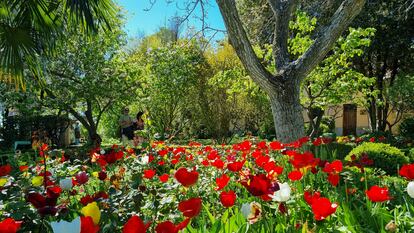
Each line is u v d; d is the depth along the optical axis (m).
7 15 6.21
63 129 15.55
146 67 15.60
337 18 7.23
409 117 17.75
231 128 16.81
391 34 16.95
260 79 7.40
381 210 2.48
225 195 2.21
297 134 7.42
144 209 2.73
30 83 11.10
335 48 10.34
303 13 10.19
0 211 2.42
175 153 5.55
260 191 2.10
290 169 4.23
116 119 19.11
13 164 6.49
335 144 8.61
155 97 16.02
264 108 16.19
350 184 3.92
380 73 18.23
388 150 6.86
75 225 1.41
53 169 4.61
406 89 16.00
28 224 2.23
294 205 2.58
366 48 17.00
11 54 6.20
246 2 14.77
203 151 6.38
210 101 15.41
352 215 2.37
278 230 2.18
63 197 3.47
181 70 15.90
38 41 6.37
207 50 16.75
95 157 4.90
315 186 3.67
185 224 1.52
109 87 12.73
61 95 12.55
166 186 3.13
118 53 13.70
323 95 10.73
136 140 10.91
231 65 16.50
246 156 5.04
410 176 2.42
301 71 7.46
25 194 2.79
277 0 8.02
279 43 7.91
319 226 2.15
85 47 12.23
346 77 10.40
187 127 17.27
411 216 2.45
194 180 2.33
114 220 2.27
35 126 14.84
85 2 5.88
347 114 23.73
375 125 18.11
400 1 16.31
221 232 2.06
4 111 14.74
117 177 3.15
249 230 2.14
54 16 6.43
